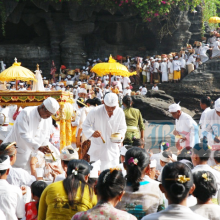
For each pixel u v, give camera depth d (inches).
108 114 627.8
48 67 2458.2
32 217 419.2
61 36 2460.6
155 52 2546.8
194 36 2568.9
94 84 2022.6
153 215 300.4
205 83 2235.5
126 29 2600.9
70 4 2362.2
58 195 352.2
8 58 2418.8
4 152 486.3
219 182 437.1
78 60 2437.3
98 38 2554.1
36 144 574.2
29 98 694.5
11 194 405.7
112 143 637.9
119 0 2348.7
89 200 355.9
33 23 2490.2
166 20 2458.2
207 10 2581.2
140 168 361.1
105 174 316.2
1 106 754.8
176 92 2215.8
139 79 2337.6
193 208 340.5
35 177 565.6
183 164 311.3
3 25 2373.3
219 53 2364.7
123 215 306.8
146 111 1879.9
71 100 771.4
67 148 476.7
